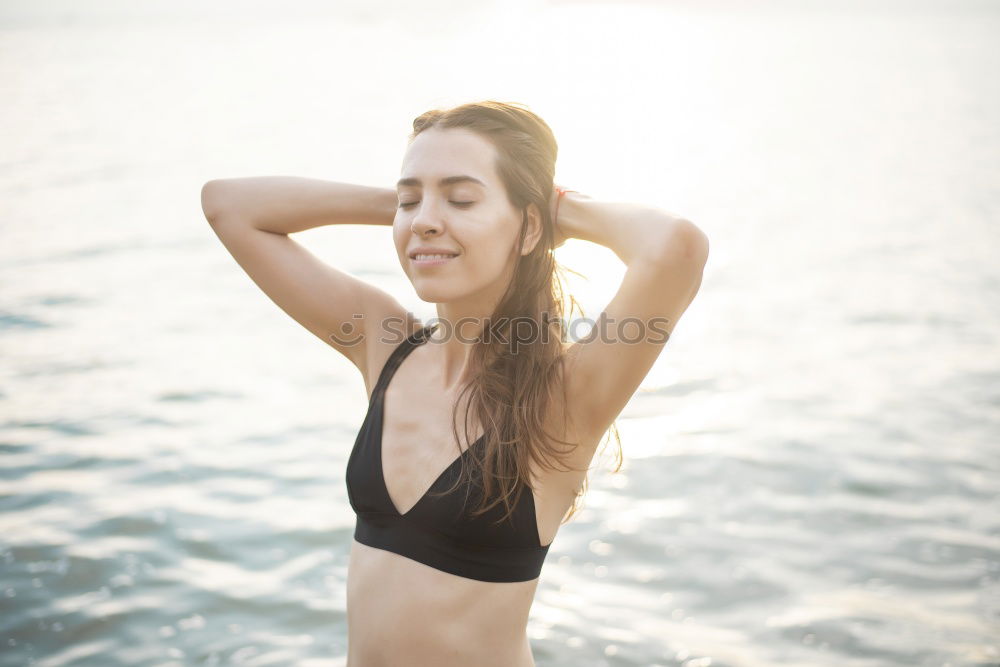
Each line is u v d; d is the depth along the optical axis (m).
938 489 8.23
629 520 7.63
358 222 2.10
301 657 5.97
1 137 36.59
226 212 2.10
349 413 10.12
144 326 13.48
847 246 19.80
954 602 6.48
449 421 1.84
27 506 7.86
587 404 1.82
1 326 13.46
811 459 8.84
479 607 1.79
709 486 8.27
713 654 5.88
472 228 1.78
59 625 6.23
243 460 8.86
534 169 1.84
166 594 6.60
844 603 6.45
